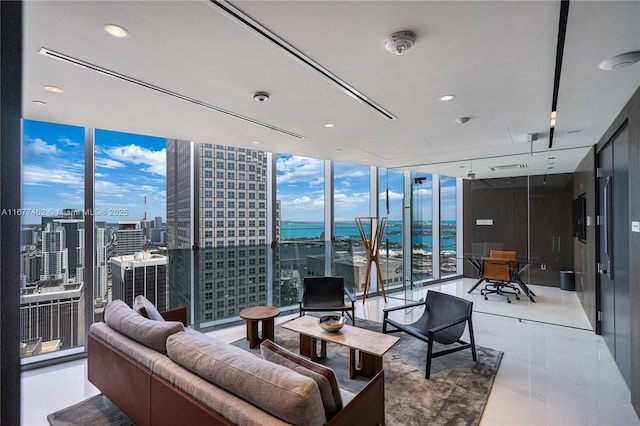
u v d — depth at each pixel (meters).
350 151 4.54
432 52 1.81
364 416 1.72
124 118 2.98
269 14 1.46
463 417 2.30
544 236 5.01
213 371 1.62
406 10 1.43
